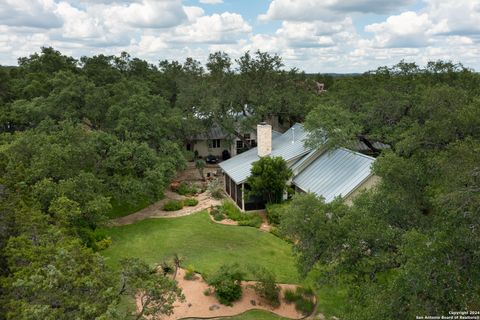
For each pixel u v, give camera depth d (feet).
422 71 134.92
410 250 35.01
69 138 87.30
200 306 55.83
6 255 41.42
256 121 130.41
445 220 37.22
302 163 93.50
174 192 115.44
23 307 30.96
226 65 138.21
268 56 135.44
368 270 45.11
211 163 150.30
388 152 52.95
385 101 109.91
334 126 91.40
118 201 97.50
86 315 31.07
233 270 59.31
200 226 87.40
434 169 45.16
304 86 147.33
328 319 53.01
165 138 115.24
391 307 34.12
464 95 82.33
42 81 148.46
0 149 76.95
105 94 120.57
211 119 134.21
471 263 33.35
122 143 93.20
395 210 46.16
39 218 46.65
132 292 37.96
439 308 32.55
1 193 50.72
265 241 78.79
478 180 38.34
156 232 84.02
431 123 51.62
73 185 65.92
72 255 37.65
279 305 57.41
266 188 89.15
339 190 77.25
